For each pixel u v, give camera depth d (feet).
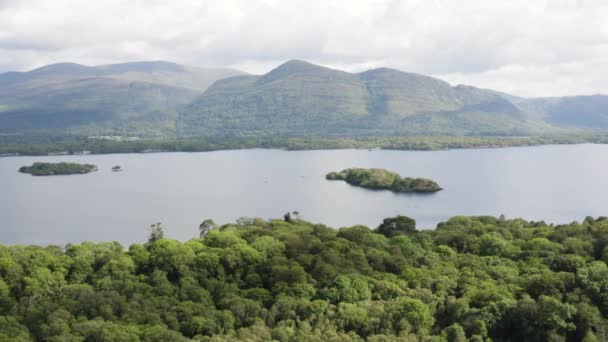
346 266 428.56
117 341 323.37
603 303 356.18
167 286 402.72
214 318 355.15
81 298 379.35
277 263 430.61
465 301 365.20
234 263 436.35
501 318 349.20
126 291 397.39
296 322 355.15
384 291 386.93
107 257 454.81
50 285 412.77
